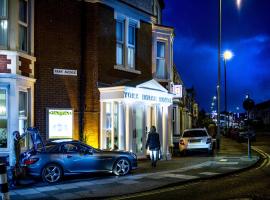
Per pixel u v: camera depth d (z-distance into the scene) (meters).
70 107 19.39
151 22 24.58
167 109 23.34
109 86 20.42
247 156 25.22
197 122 69.25
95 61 20.00
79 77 19.77
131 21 22.88
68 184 14.48
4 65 16.36
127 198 11.99
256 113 111.94
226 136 72.94
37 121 18.27
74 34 19.70
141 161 21.41
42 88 18.52
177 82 38.38
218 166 19.25
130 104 20.02
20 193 12.85
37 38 18.47
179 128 34.78
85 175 16.44
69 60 19.47
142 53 23.70
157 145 19.28
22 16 17.75
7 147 16.39
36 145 15.30
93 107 19.94
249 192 12.27
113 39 21.27
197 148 26.52
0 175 8.90
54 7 19.16
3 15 16.73
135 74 23.03
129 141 19.89
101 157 15.83
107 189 13.31
